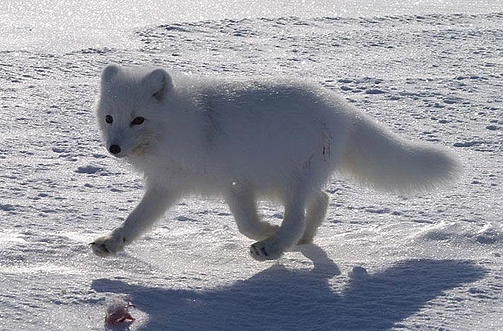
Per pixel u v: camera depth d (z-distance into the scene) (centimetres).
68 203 1078
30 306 697
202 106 844
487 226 928
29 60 2055
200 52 2205
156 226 992
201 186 865
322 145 857
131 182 1198
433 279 791
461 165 930
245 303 738
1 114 1548
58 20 2723
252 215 860
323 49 2283
